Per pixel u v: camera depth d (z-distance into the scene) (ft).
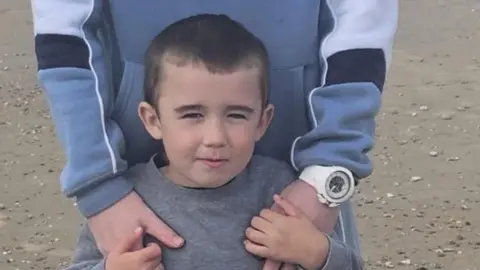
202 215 3.21
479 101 10.90
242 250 3.20
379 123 10.07
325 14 3.38
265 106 3.22
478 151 9.24
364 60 3.30
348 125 3.28
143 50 3.32
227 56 3.07
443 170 8.73
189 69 3.07
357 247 3.62
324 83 3.32
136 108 3.34
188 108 3.09
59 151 9.21
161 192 3.23
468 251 7.14
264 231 3.16
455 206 7.91
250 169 3.30
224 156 3.09
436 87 11.45
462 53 13.16
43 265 6.89
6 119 10.20
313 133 3.28
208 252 3.18
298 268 3.24
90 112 3.23
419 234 7.41
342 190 3.26
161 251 3.18
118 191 3.22
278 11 3.31
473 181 8.47
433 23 14.97
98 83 3.27
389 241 7.29
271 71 3.34
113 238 3.20
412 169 8.75
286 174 3.35
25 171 8.66
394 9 3.40
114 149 3.22
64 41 3.28
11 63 12.60
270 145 3.43
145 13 3.30
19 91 11.25
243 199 3.24
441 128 9.94
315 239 3.18
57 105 3.24
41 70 3.29
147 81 3.21
